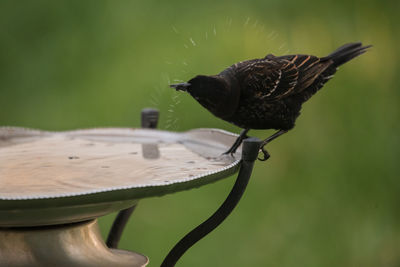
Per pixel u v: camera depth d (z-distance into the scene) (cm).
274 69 612
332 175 1194
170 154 546
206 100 551
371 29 1295
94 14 1319
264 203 1160
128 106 1212
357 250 1107
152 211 1102
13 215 407
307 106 1250
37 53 1311
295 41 1267
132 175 468
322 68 652
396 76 1272
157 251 1049
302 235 1114
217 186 1127
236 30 1062
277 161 1205
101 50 1289
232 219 1123
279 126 638
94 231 496
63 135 643
